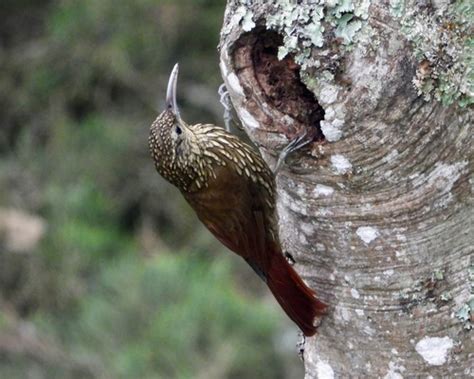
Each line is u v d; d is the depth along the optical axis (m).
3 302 18.14
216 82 20.42
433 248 8.03
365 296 8.30
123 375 15.80
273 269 8.80
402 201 7.91
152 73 20.55
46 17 21.53
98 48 20.45
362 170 7.84
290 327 16.27
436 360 8.27
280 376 15.88
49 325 17.41
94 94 20.66
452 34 7.60
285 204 8.48
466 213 7.98
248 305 16.59
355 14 7.52
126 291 16.73
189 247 19.59
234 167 9.52
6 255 18.45
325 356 8.70
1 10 22.14
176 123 9.53
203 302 16.12
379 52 7.52
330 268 8.41
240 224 9.52
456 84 7.63
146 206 20.23
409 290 8.15
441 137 7.71
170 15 20.25
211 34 20.36
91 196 19.75
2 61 21.19
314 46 7.61
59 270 18.31
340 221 8.14
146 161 20.41
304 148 7.98
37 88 20.81
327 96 7.64
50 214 19.33
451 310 8.16
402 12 7.49
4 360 17.00
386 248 8.09
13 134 21.02
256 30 7.90
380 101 7.57
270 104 8.02
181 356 15.77
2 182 19.78
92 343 16.59
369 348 8.43
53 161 20.11
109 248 18.89
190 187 9.66
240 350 15.81
